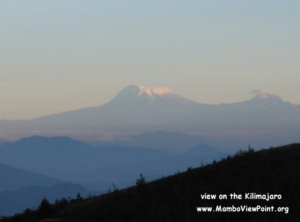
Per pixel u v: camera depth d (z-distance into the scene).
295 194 48.72
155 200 55.06
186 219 47.22
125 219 52.44
